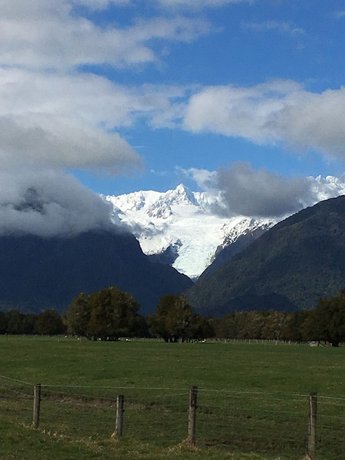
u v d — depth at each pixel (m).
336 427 39.56
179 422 41.38
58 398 54.12
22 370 75.38
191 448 28.86
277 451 34.38
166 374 67.50
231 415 43.50
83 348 123.06
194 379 63.22
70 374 69.44
